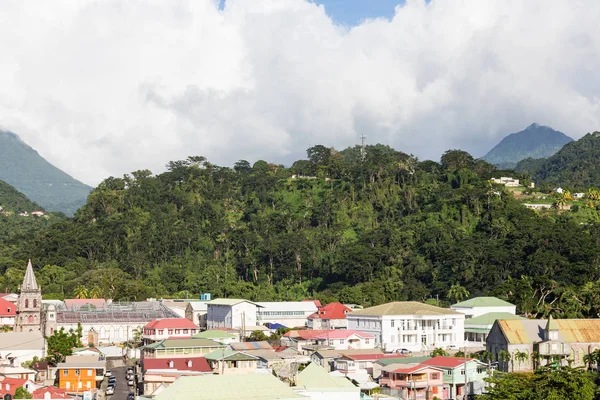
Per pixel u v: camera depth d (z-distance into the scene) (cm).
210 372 19100
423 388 17850
